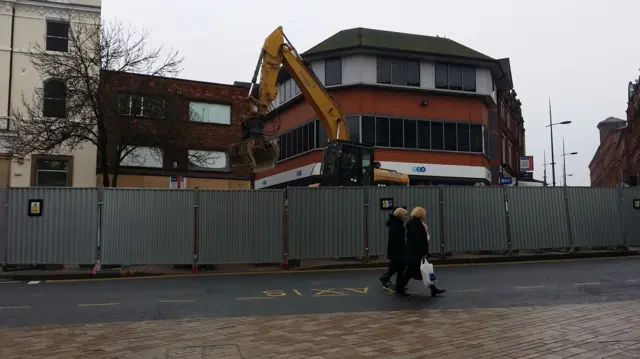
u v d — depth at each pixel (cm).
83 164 2562
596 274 1277
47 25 2564
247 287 1138
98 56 2300
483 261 1628
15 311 880
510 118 5044
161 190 1476
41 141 2216
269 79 1603
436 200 1678
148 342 641
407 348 590
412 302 936
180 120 2556
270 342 630
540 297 970
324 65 3241
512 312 808
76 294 1056
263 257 1520
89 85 2220
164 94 2514
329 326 722
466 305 901
